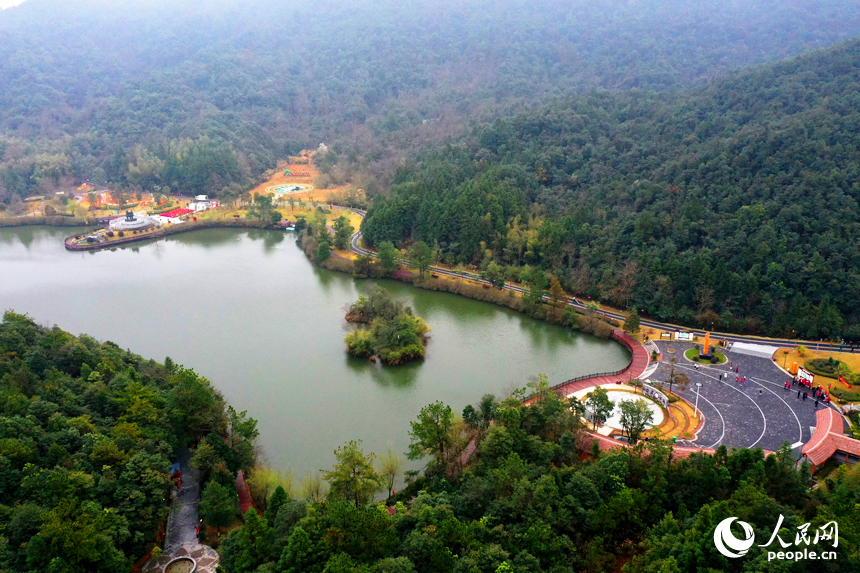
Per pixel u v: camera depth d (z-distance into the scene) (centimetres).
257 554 8812
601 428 13988
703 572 7869
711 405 15062
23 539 8919
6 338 14788
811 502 9600
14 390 12456
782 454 10312
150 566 9694
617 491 10056
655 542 8644
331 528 8888
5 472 9894
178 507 11044
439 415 12312
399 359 18462
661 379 16550
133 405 12638
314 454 13850
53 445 10700
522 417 12750
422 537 8731
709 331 19950
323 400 16362
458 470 11781
